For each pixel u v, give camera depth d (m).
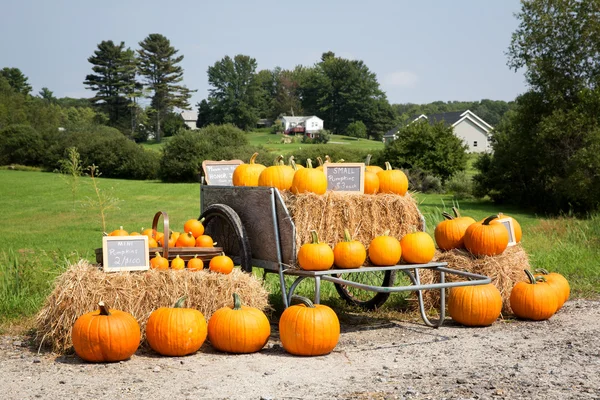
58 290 5.35
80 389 4.20
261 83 129.88
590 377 4.47
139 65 104.00
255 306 5.86
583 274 9.39
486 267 6.93
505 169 26.20
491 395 4.05
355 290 8.12
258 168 7.08
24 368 4.79
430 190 32.66
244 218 6.66
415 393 4.08
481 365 4.84
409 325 6.62
